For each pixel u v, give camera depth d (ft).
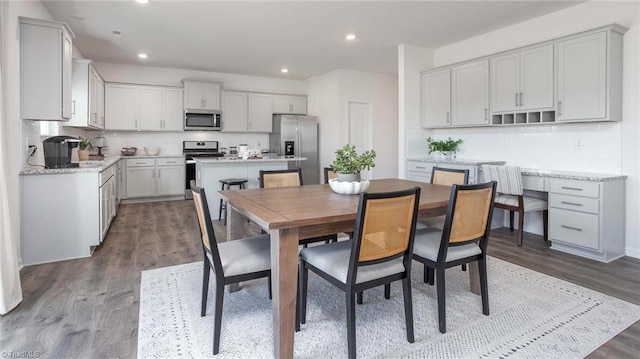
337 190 7.88
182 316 7.04
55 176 10.18
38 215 10.02
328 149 22.94
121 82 20.30
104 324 6.72
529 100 12.40
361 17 12.97
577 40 11.03
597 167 11.51
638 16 10.44
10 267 7.29
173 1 11.57
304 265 6.70
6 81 8.18
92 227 10.68
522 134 13.65
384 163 23.39
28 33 9.95
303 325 6.77
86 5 11.85
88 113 14.99
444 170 10.36
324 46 16.69
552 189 11.27
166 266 9.87
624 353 5.82
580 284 8.62
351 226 6.27
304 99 25.12
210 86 22.11
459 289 8.39
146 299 7.79
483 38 14.89
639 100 10.48
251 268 6.13
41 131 13.26
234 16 12.86
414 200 5.89
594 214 10.23
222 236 13.14
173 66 21.24
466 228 6.68
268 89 24.75
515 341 6.20
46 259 10.15
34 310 7.25
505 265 9.93
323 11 12.41
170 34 14.93
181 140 22.70
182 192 21.53
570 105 11.25
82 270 9.51
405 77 16.34
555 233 11.25
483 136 15.10
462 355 5.82
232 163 16.46
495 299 7.82
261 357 5.77
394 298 7.96
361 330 6.60
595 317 7.00
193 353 5.84
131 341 6.16
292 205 6.56
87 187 10.58
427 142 17.13
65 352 5.81
